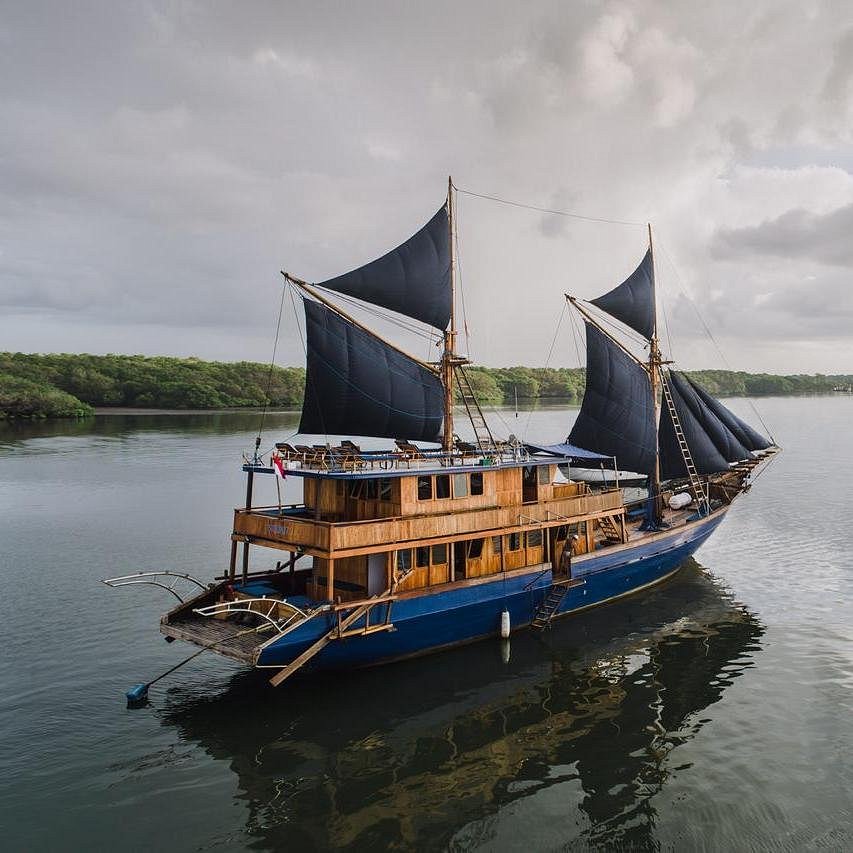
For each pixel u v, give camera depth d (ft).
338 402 107.45
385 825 55.57
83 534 161.89
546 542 104.58
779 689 80.84
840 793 59.98
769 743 68.54
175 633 79.00
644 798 59.47
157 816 56.39
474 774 63.16
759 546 154.51
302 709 75.72
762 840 53.98
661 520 138.21
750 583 125.59
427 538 87.04
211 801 58.54
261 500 207.92
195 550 148.05
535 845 53.36
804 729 71.31
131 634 98.27
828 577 128.77
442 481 91.40
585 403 147.33
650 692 80.43
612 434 149.59
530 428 449.06
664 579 127.13
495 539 96.73
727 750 67.31
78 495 213.05
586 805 58.54
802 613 108.17
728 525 177.58
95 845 52.80
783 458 316.81
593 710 75.92
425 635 88.22
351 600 83.46
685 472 152.56
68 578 126.31
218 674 84.84
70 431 428.97
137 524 173.06
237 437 399.65
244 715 74.23
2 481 236.84
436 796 59.57
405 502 87.15
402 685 81.87
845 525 174.60
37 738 69.05
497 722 73.05
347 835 54.24
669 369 161.58
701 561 142.31
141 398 629.92
